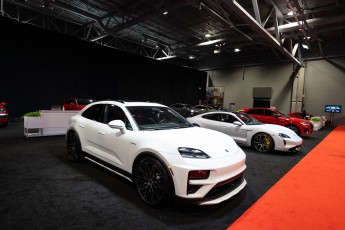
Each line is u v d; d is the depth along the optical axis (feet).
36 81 40.75
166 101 66.44
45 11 42.16
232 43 52.95
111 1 34.78
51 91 42.83
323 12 35.47
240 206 8.82
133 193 9.54
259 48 57.72
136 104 11.51
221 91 72.69
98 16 41.86
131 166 9.19
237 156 8.83
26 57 39.24
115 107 11.34
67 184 10.32
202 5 28.07
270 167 14.75
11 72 37.81
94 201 8.71
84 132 12.30
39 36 40.45
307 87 55.52
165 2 33.76
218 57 70.18
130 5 35.45
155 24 44.68
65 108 39.24
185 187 7.45
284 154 18.70
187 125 11.65
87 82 48.21
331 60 51.98
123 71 55.11
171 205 8.54
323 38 49.78
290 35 39.24
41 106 41.65
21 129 26.89
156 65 62.69
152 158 8.24
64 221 7.22
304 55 55.36
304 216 8.22
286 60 57.82
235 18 37.78
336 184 11.70
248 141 19.71
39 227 6.84
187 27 45.39
